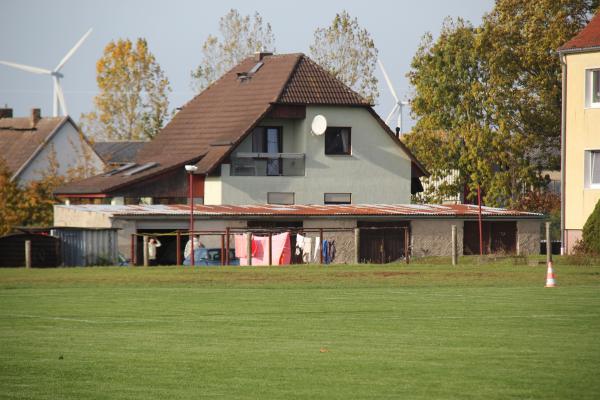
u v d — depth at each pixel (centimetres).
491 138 15600
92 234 10512
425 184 17738
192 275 7825
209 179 14075
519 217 12975
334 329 4441
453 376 3306
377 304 5503
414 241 12581
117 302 5678
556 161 15875
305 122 14375
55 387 3203
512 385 3156
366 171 14750
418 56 16800
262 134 14375
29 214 14400
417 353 3756
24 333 4359
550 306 5341
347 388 3145
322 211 12294
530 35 14850
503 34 15288
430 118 16300
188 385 3216
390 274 7819
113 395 3086
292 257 11669
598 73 10900
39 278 7531
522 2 15225
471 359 3612
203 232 10125
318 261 11319
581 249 9612
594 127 10844
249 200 14025
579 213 10912
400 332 4331
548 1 14725
